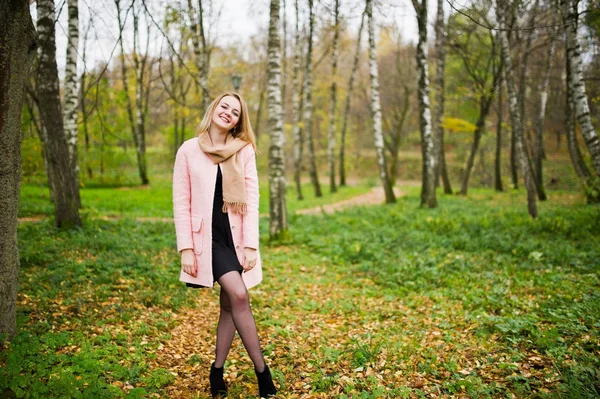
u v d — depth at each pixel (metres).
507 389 2.99
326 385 3.12
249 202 2.98
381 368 3.44
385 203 20.31
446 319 4.65
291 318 4.92
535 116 30.80
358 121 53.06
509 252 8.08
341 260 8.23
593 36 12.30
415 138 53.53
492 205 17.84
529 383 3.03
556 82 26.48
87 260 6.44
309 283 6.71
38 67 8.87
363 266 7.51
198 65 16.44
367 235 10.55
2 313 3.31
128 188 27.78
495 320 4.21
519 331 3.96
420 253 8.23
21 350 3.14
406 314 5.00
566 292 5.18
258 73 34.22
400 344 3.84
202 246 2.84
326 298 5.89
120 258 6.77
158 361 3.54
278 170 10.21
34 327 3.75
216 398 2.96
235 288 2.79
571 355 3.37
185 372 3.41
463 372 3.31
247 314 2.84
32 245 7.15
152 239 9.16
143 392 2.78
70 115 12.42
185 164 2.94
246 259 2.90
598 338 3.64
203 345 4.03
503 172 40.41
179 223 2.87
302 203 23.23
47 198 17.92
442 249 8.46
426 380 3.21
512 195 23.28
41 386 2.67
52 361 3.10
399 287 6.17
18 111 3.30
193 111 17.69
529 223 10.73
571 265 6.80
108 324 4.21
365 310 5.24
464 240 9.05
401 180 49.50
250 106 40.75
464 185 25.03
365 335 4.19
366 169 53.81
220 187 2.93
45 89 8.89
